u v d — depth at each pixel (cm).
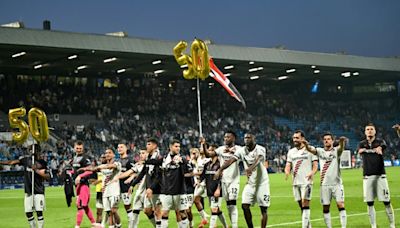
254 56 5475
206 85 6575
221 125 6303
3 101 5350
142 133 5653
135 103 6072
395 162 6412
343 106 7538
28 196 1473
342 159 5391
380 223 1572
